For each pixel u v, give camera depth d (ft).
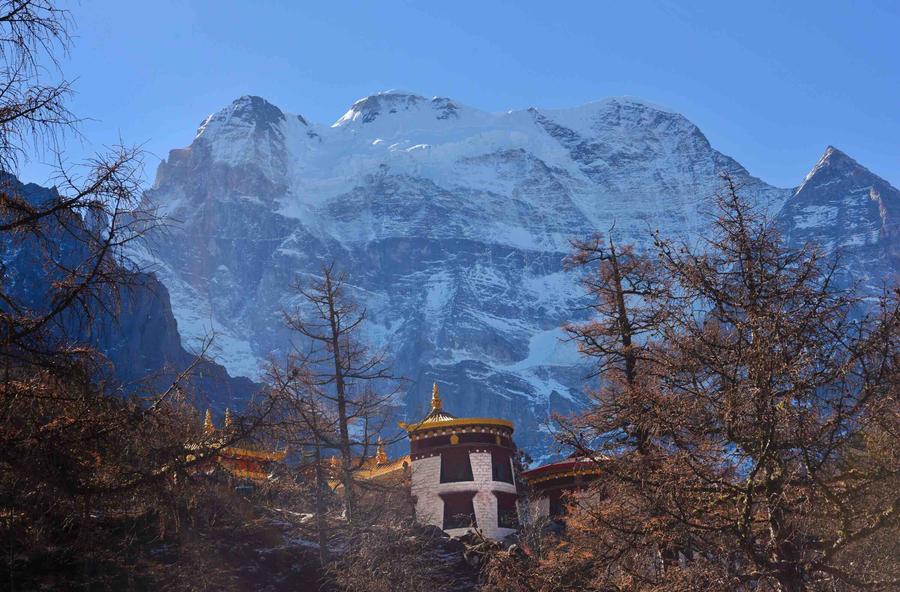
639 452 73.56
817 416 63.36
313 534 131.23
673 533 66.59
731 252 71.26
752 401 63.52
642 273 93.35
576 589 74.59
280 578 116.78
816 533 65.16
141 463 59.00
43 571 78.18
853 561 64.75
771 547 63.72
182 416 64.08
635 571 71.26
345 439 134.31
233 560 113.80
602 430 83.41
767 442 62.39
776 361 63.31
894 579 61.16
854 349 63.57
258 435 70.08
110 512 60.59
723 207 72.95
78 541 58.75
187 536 87.45
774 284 69.46
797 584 61.26
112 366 55.31
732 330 70.49
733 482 66.23
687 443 67.62
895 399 61.36
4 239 51.60
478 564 133.39
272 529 123.44
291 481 127.85
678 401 68.18
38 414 50.93
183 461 61.87
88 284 52.03
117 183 53.06
